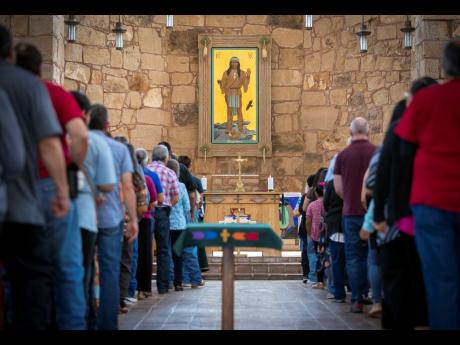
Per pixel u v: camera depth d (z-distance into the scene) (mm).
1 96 4324
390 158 5336
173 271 11164
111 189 5816
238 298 9836
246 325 7078
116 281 6008
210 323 7223
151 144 18859
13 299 4715
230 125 19188
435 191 4703
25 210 4520
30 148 4586
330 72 19062
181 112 19344
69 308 5027
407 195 5176
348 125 18766
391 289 5547
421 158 4812
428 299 4730
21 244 4621
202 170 19250
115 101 18141
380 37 18328
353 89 18688
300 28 19469
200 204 13289
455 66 4871
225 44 19156
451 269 4684
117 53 18172
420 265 5371
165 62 19219
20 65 4945
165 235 10172
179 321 7383
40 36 13000
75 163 5086
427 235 4727
